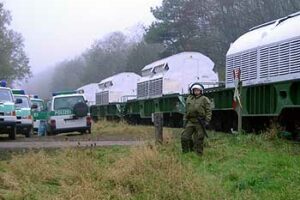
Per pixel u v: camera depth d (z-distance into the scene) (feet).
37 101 108.47
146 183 31.83
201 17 208.23
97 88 164.76
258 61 62.03
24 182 32.37
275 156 40.96
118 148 48.88
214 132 68.28
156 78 106.01
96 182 32.30
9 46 289.12
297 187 29.89
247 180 32.78
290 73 54.80
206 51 200.64
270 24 64.23
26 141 66.33
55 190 31.17
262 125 64.28
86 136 75.97
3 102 73.67
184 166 36.83
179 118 96.37
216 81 101.35
